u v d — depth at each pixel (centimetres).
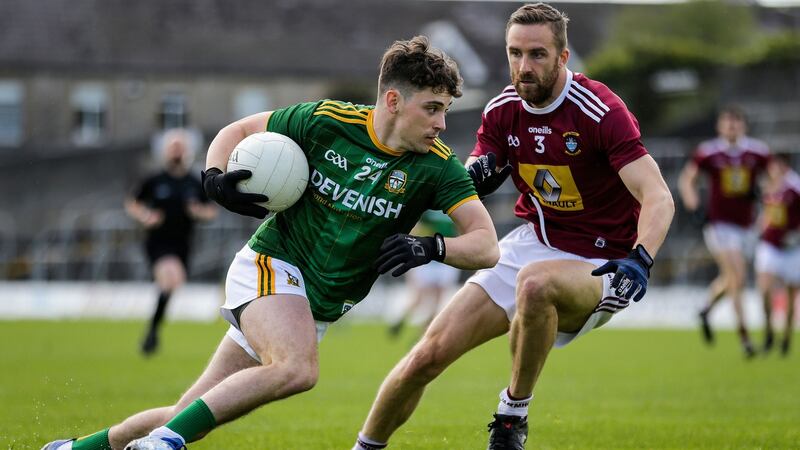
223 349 1817
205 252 9269
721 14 17362
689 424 2747
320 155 1819
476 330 2056
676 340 6209
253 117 1891
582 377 4009
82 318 8388
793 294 5122
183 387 3538
